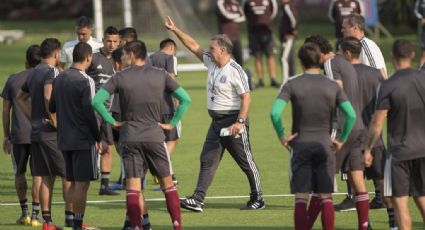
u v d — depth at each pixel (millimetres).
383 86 20375
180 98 21859
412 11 84312
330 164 20578
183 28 76250
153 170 22047
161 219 25484
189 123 43969
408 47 20406
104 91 21625
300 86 20500
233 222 24938
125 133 21688
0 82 58469
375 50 25016
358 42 23234
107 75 29375
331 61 22641
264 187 29766
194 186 30266
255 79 61375
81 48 22938
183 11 76750
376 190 26172
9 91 25203
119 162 35188
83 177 22797
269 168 33031
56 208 27297
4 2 122562
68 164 23141
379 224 24422
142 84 21625
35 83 24016
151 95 21656
